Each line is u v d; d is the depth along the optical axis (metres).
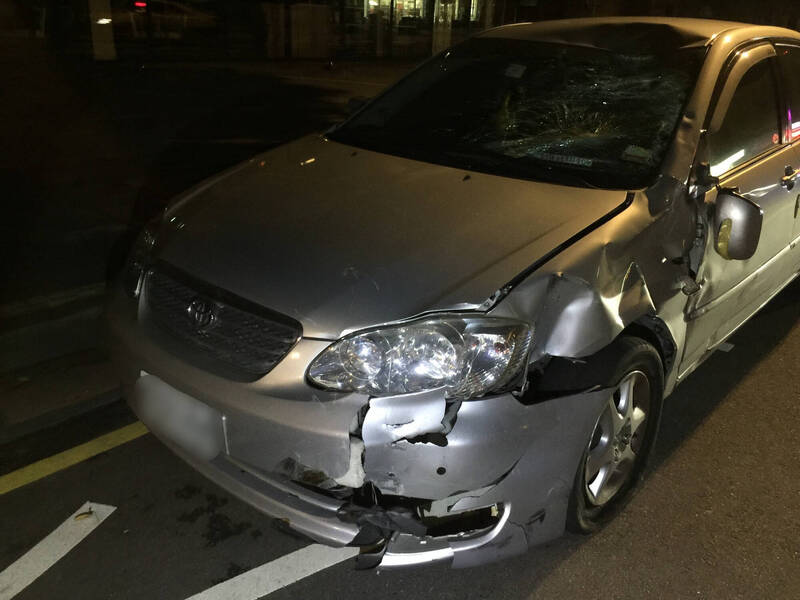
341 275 2.17
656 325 2.59
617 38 3.39
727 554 2.57
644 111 2.96
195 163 6.42
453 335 2.02
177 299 2.36
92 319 3.69
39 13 13.62
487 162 2.90
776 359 3.96
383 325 2.04
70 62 12.56
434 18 18.83
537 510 2.20
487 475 2.04
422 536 2.10
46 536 2.51
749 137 3.22
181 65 13.57
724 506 2.81
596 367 2.27
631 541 2.60
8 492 2.70
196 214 2.63
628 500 2.77
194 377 2.18
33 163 6.15
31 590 2.29
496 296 2.09
